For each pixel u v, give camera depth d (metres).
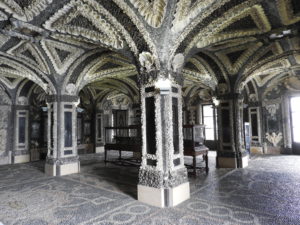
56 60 6.52
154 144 4.43
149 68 4.51
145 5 3.88
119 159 9.49
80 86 7.61
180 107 4.71
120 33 4.54
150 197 4.34
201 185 5.57
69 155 7.35
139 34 4.29
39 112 10.70
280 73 9.85
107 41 4.89
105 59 6.85
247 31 5.04
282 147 11.02
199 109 13.35
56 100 7.15
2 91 9.55
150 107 4.56
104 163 9.31
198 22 4.16
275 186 5.41
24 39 5.18
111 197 4.80
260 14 4.39
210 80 8.03
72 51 6.45
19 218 3.82
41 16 4.26
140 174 4.55
